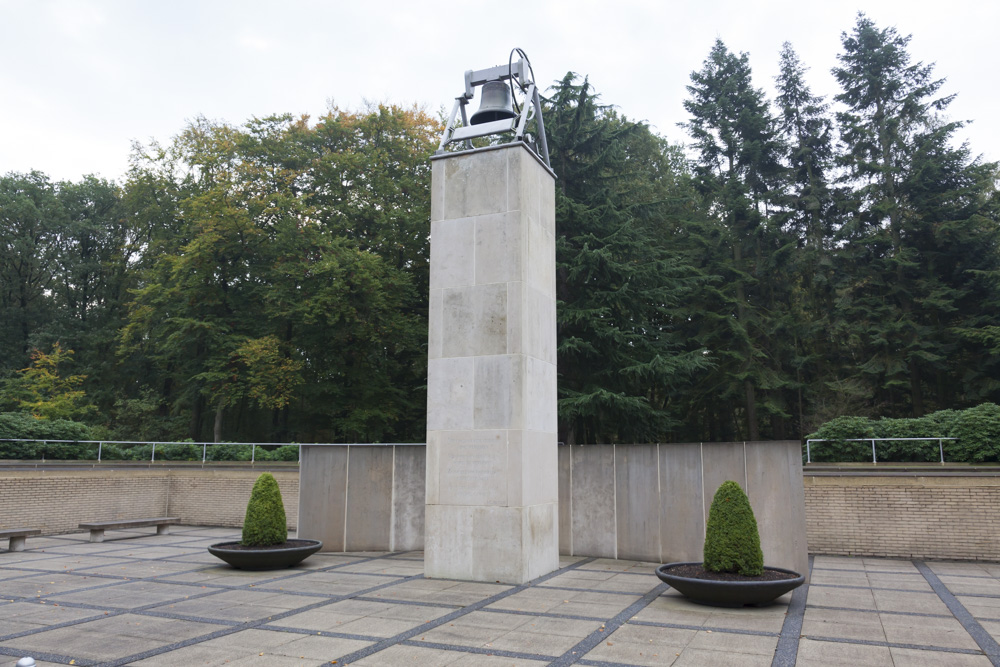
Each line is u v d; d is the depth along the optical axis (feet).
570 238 102.06
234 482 74.08
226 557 43.91
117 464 76.07
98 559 49.60
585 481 52.13
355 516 54.54
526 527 40.52
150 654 25.00
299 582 40.09
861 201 126.21
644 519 49.67
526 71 49.01
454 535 41.50
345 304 98.27
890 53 127.85
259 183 109.29
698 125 135.64
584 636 27.84
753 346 115.75
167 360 123.65
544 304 45.83
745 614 32.04
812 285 127.13
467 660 24.48
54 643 26.53
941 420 65.67
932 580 42.34
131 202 126.41
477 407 41.98
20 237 142.00
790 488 44.27
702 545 47.55
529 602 34.47
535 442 42.78
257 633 28.09
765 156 132.26
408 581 40.47
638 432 100.53
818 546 54.90
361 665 23.80
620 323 102.17
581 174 106.01
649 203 106.93
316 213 108.17
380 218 108.47
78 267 142.20
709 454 47.93
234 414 133.90
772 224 123.03
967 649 26.20
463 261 43.75
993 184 121.90
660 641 27.17
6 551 53.93
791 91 136.98
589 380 99.96
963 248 115.75
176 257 107.65
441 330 43.62
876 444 65.82
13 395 118.11
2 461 67.56
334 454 55.16
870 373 110.83
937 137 120.47
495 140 103.40
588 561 48.93
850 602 35.19
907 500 53.01
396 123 116.26
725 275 123.13
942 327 112.27
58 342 133.08
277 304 106.52
